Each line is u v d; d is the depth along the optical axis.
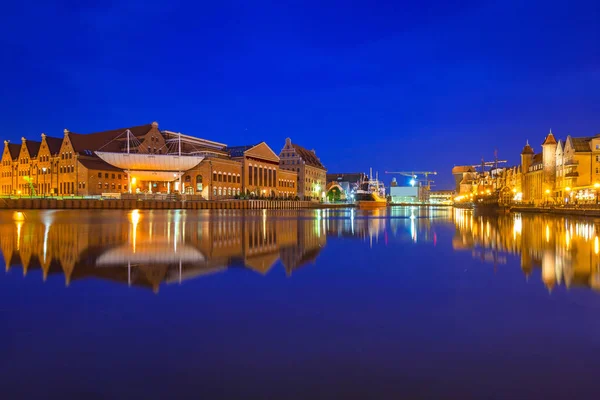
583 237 26.75
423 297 10.29
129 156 102.81
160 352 6.62
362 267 14.73
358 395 5.29
